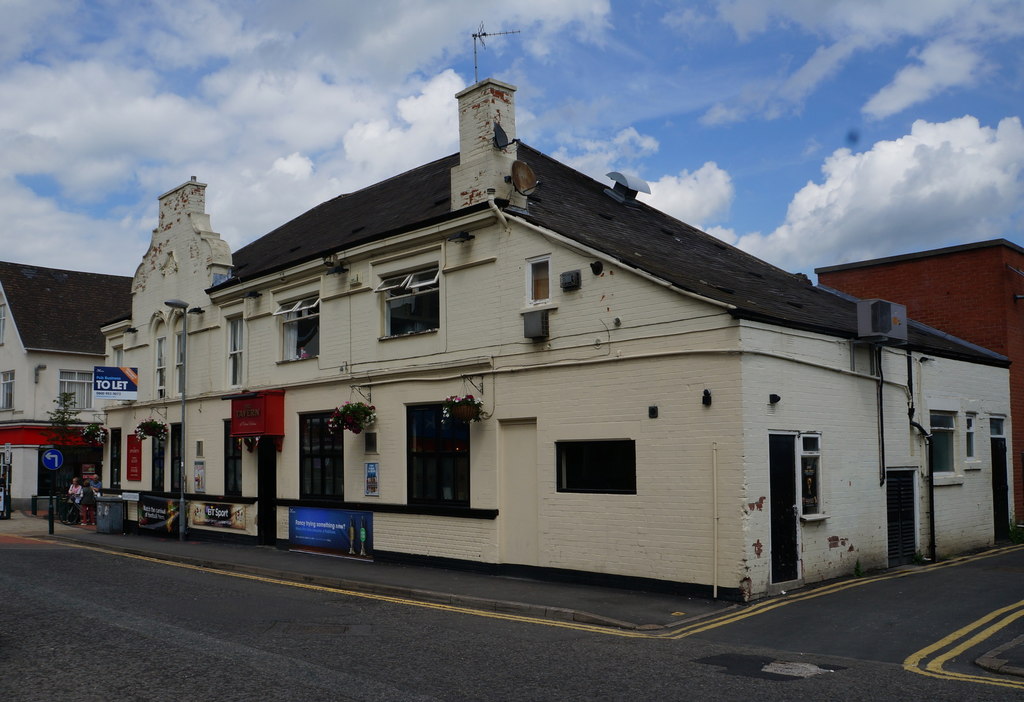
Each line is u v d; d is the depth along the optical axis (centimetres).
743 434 1199
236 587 1441
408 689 761
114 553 2036
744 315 1211
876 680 801
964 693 753
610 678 805
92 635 1005
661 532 1280
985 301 2092
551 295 1463
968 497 1809
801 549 1303
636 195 2127
